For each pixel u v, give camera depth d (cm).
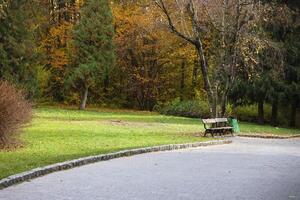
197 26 2789
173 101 4444
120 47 4747
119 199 991
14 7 3834
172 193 1062
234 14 2717
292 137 2883
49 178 1199
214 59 3166
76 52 4425
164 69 4938
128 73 4956
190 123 3294
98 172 1316
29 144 1719
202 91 4672
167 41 4600
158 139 2158
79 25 4422
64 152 1570
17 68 3862
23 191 1041
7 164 1280
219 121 2584
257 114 4238
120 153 1638
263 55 3528
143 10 4594
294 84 3728
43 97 4747
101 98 5022
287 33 3803
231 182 1216
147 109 5031
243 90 3834
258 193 1077
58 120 2925
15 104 1641
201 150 1942
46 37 4653
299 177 1312
